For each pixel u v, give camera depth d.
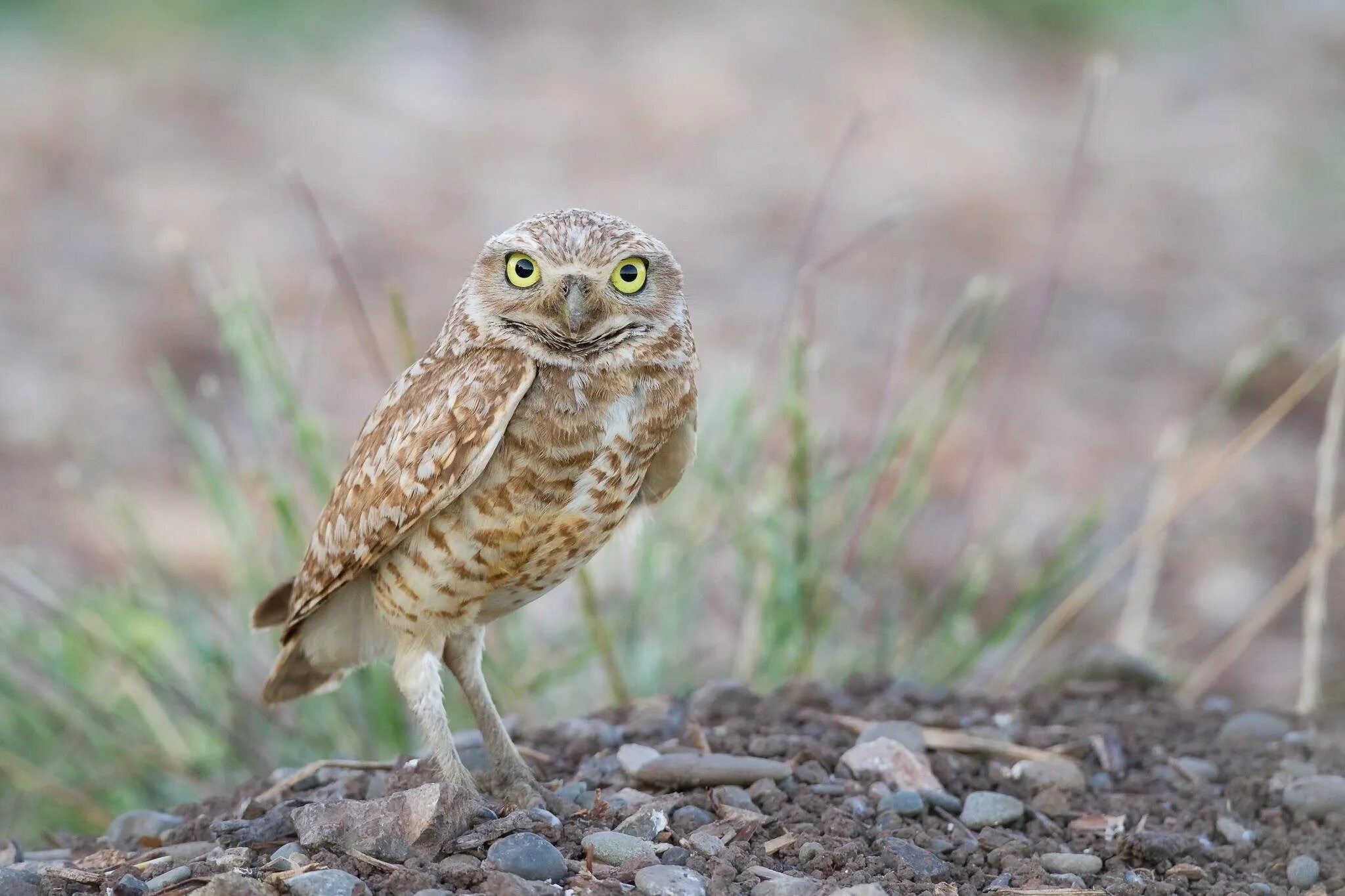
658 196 33.16
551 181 33.59
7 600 16.41
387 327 26.84
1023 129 39.12
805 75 40.31
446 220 31.45
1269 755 11.32
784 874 8.89
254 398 14.37
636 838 9.21
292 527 13.52
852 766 10.67
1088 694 12.98
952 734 11.39
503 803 9.83
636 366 9.75
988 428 24.12
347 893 8.35
